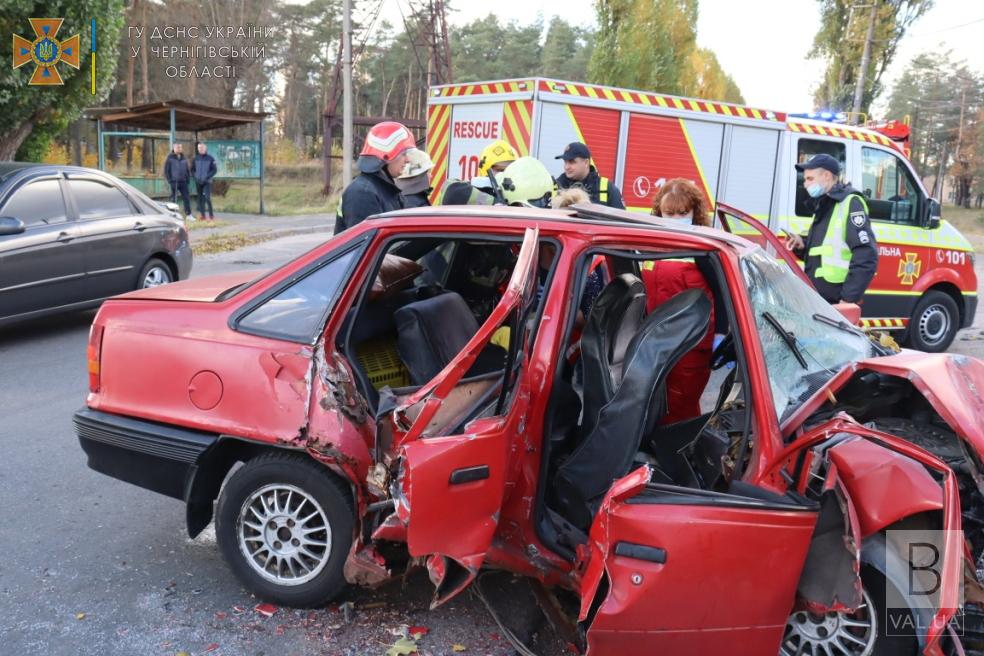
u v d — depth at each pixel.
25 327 8.17
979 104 71.44
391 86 70.12
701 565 2.45
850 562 2.44
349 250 3.21
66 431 5.29
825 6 32.97
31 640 2.98
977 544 2.79
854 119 13.55
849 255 5.59
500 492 2.69
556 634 3.09
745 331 2.85
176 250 8.87
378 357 3.65
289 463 3.12
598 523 2.50
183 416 3.23
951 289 9.02
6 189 7.09
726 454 2.93
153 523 4.03
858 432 2.49
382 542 3.18
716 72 44.09
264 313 3.23
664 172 8.38
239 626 3.12
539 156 7.77
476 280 4.18
